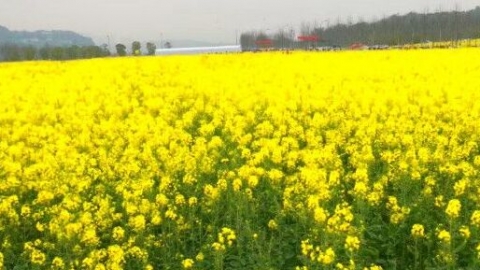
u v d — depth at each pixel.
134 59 31.53
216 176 11.30
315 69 25.42
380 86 20.39
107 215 9.27
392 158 11.38
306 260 7.51
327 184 9.71
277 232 8.95
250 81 22.55
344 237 7.86
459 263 7.80
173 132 14.40
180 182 11.22
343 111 17.16
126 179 10.93
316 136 14.38
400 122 14.74
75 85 22.88
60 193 10.39
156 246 8.65
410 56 29.25
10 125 17.03
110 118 16.81
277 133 14.16
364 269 7.03
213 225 8.92
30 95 20.75
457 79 21.22
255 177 9.78
